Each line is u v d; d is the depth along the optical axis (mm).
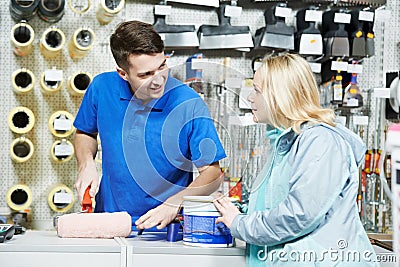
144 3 3240
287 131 1812
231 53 3287
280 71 1845
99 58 3221
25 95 3158
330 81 3217
